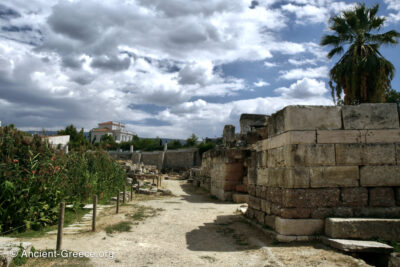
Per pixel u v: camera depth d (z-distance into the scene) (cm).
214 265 561
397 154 720
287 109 730
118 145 7100
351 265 527
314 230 691
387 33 1602
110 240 725
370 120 729
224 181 1694
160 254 627
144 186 2233
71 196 1145
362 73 1545
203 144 4831
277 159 795
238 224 971
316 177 707
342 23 1664
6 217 757
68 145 1706
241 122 2631
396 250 582
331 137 721
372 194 708
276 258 578
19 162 906
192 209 1308
